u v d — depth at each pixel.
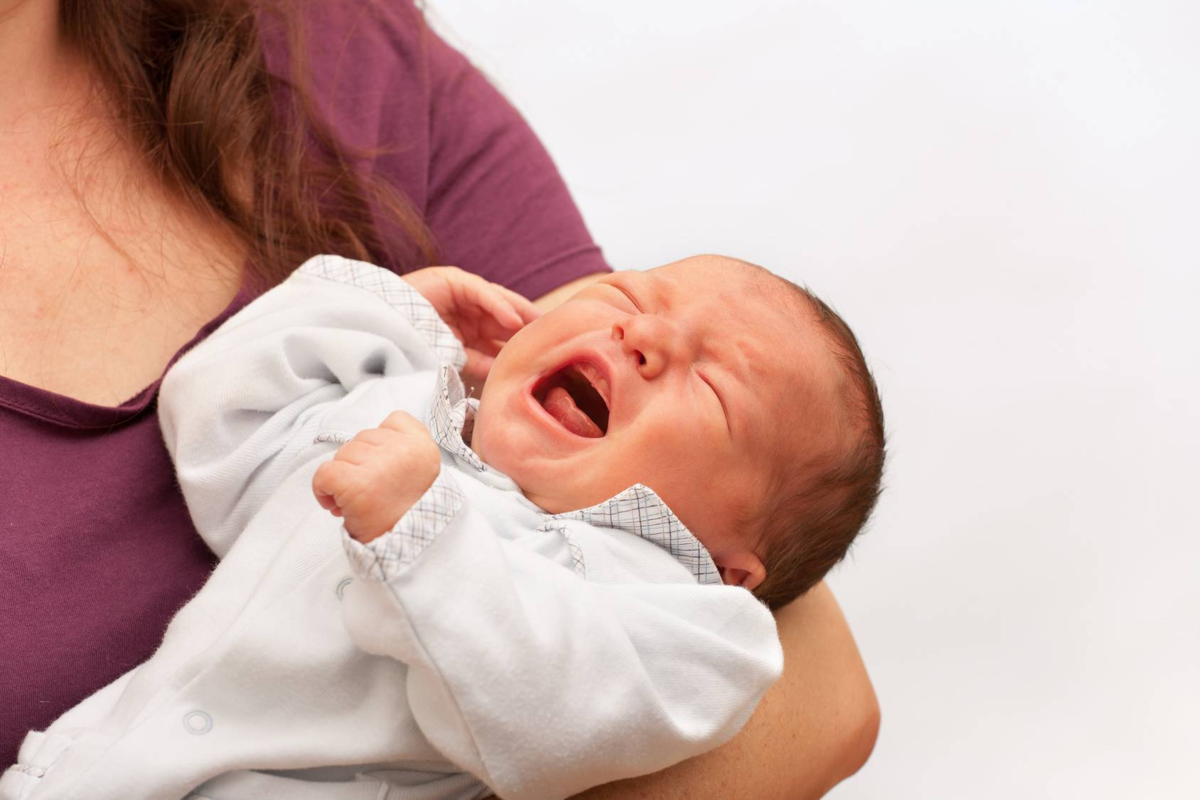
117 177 1.30
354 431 1.19
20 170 1.25
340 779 1.07
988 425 2.65
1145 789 2.29
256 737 1.03
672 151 2.88
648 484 1.18
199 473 1.17
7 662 1.07
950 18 3.08
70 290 1.21
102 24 1.35
